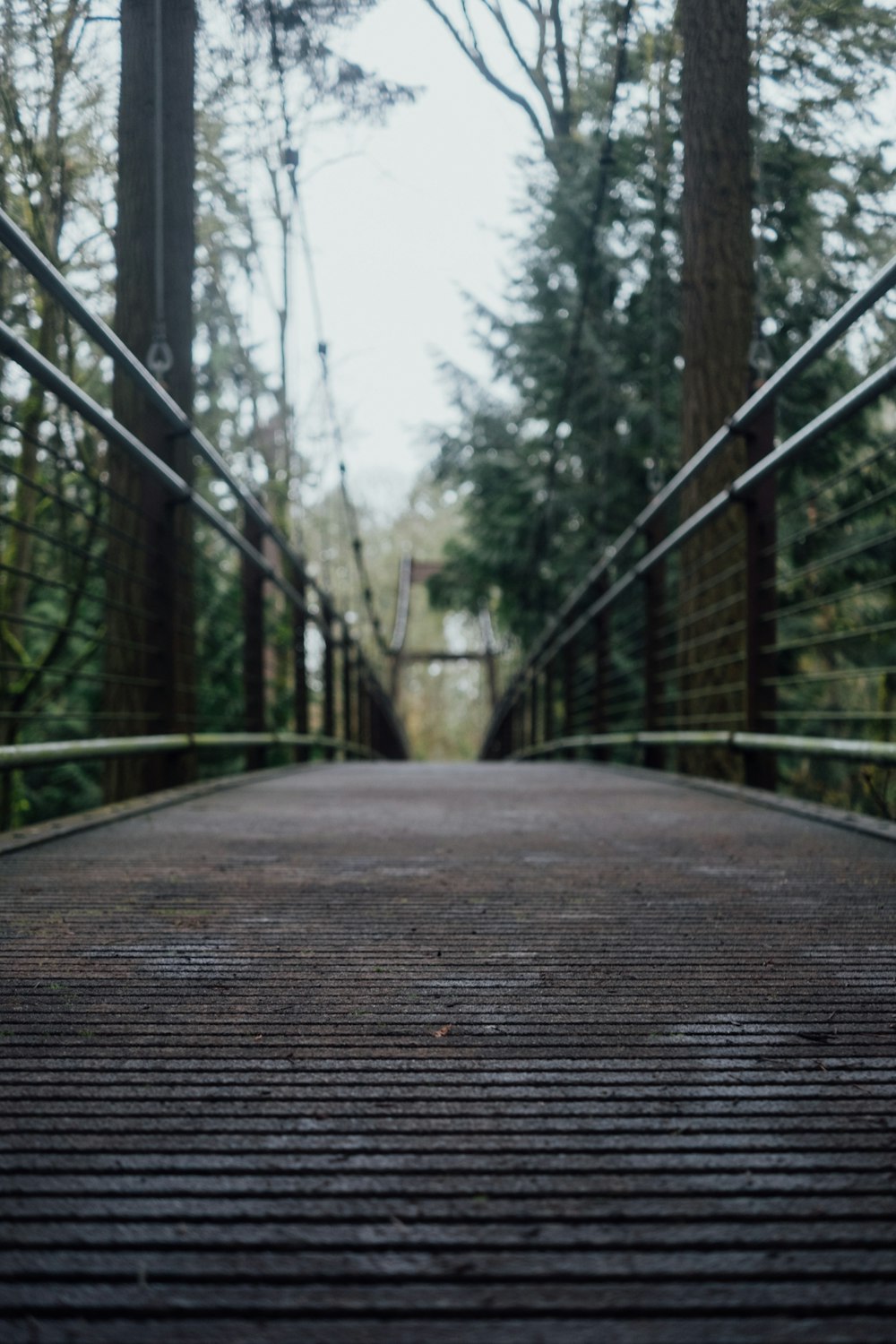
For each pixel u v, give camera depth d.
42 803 7.97
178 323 5.04
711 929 1.71
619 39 6.60
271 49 5.96
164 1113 0.97
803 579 7.02
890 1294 0.70
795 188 5.60
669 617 9.09
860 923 1.76
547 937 1.65
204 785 4.25
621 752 9.73
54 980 1.39
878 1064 1.10
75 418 5.82
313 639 10.20
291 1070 1.08
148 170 5.00
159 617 3.94
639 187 8.27
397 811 3.46
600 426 10.13
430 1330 0.67
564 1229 0.77
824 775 7.00
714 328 5.59
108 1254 0.74
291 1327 0.67
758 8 5.48
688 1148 0.90
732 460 5.59
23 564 5.66
